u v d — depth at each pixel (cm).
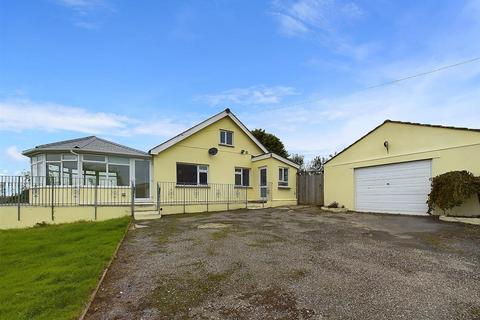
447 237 809
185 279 533
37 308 430
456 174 1049
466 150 1096
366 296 442
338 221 1155
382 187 1407
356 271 548
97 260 660
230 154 1988
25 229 1162
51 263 668
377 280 502
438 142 1186
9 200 1230
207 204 1731
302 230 969
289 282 502
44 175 1462
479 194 1012
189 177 1778
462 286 471
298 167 2064
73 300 457
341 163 1631
